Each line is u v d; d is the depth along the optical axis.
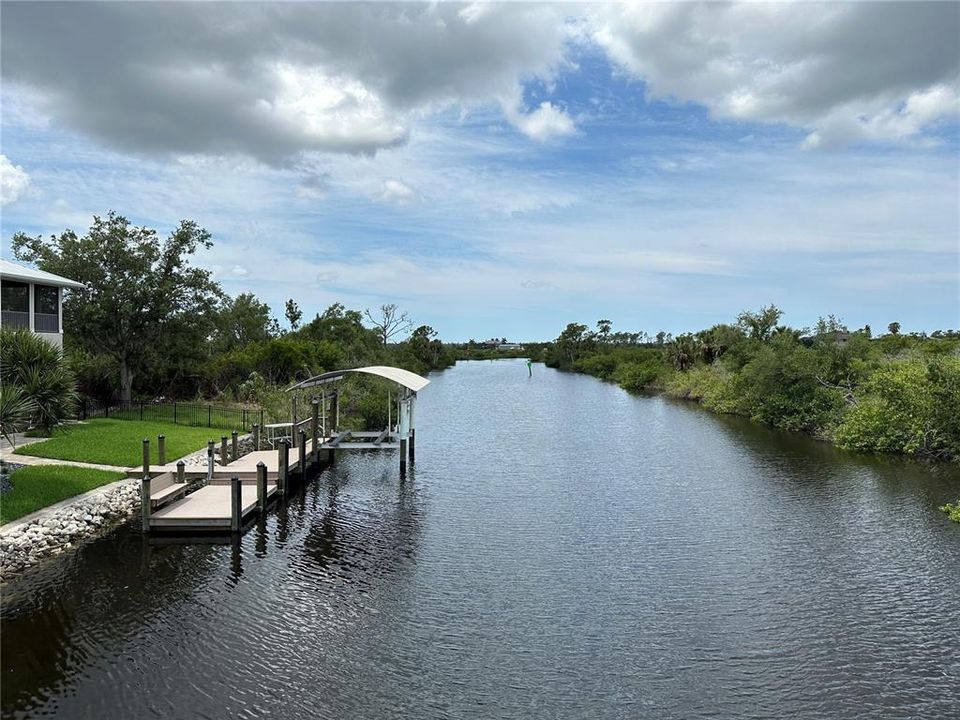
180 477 19.70
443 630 12.20
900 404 29.73
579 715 9.60
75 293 34.50
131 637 11.62
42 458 21.28
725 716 9.62
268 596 13.54
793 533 18.16
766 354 41.09
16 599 12.98
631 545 17.14
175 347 36.34
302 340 56.94
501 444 33.72
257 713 9.48
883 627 12.46
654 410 50.69
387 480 24.88
